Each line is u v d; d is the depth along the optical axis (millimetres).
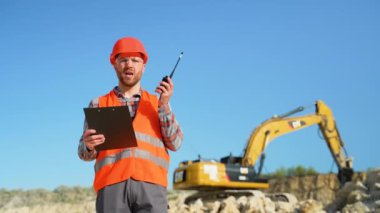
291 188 36656
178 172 19984
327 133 23031
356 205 12703
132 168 3795
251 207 14312
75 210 21156
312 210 13961
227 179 19156
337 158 22812
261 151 21328
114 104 4098
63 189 35094
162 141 4043
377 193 13578
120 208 3742
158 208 3785
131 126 3750
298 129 22484
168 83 4066
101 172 3871
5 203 30734
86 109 3682
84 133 3768
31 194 33812
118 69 4117
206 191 20219
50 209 21641
